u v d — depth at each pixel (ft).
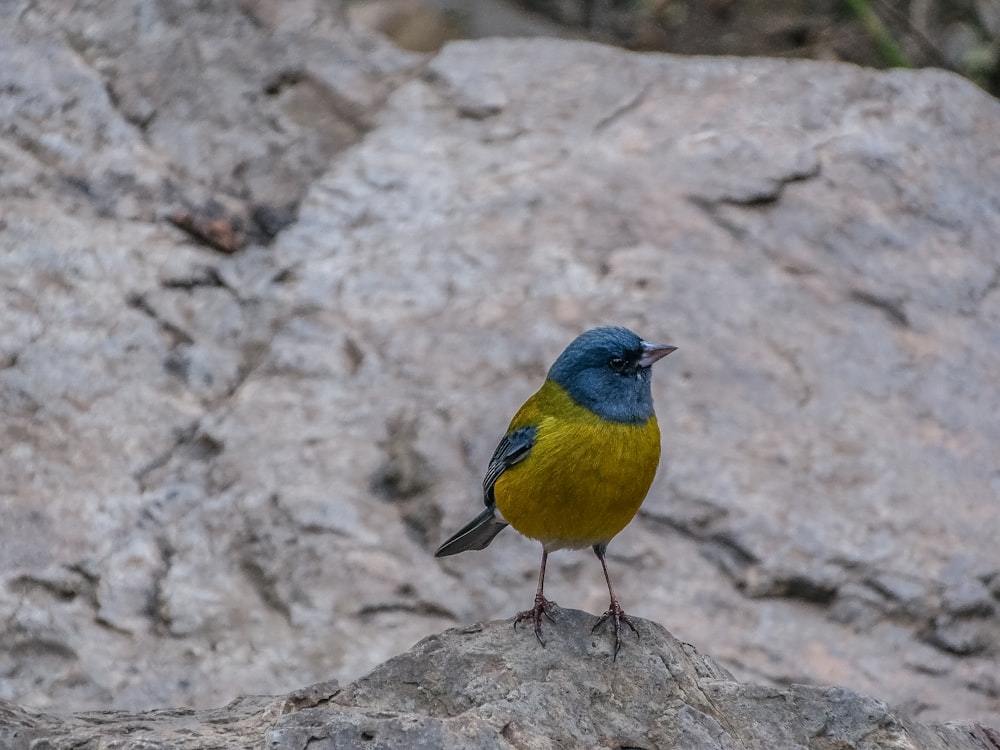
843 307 47.67
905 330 47.26
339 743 22.66
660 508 41.96
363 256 49.57
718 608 40.06
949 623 40.11
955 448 43.98
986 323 47.83
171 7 56.95
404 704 25.13
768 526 41.45
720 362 45.62
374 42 58.49
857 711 25.43
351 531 41.32
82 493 42.29
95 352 46.24
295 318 47.65
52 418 44.32
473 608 39.65
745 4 73.97
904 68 59.88
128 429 44.34
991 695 38.96
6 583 39.63
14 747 24.49
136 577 40.47
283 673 37.88
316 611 39.52
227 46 56.24
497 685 25.21
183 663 38.27
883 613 40.22
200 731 24.84
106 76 54.54
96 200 50.93
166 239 50.11
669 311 46.68
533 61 57.21
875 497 42.39
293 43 56.95
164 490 42.73
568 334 45.88
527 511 28.58
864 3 62.69
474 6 69.82
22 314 46.83
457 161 52.95
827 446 43.57
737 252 48.93
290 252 49.85
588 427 27.78
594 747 24.04
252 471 42.98
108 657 38.29
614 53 57.67
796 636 39.63
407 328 46.98
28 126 52.54
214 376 46.39
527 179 51.78
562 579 40.63
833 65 56.90
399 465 43.06
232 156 52.95
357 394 45.21
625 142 53.21
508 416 43.65
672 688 25.71
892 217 50.49
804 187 51.24
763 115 54.13
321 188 52.01
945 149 53.47
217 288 48.91
